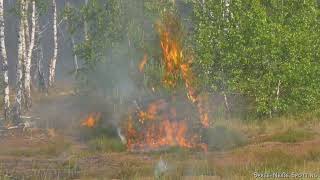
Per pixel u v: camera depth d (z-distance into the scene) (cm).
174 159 5259
